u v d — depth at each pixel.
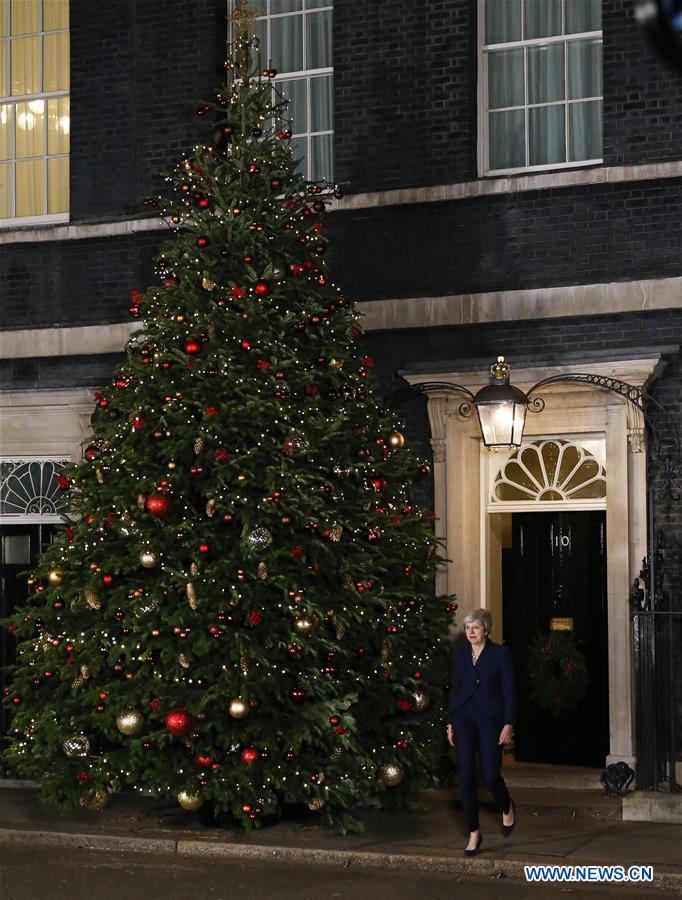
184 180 11.38
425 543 11.42
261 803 9.91
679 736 11.77
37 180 14.90
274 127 12.25
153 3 14.20
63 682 10.55
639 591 11.27
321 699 10.17
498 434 11.23
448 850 9.46
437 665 11.27
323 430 10.41
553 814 11.00
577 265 12.44
